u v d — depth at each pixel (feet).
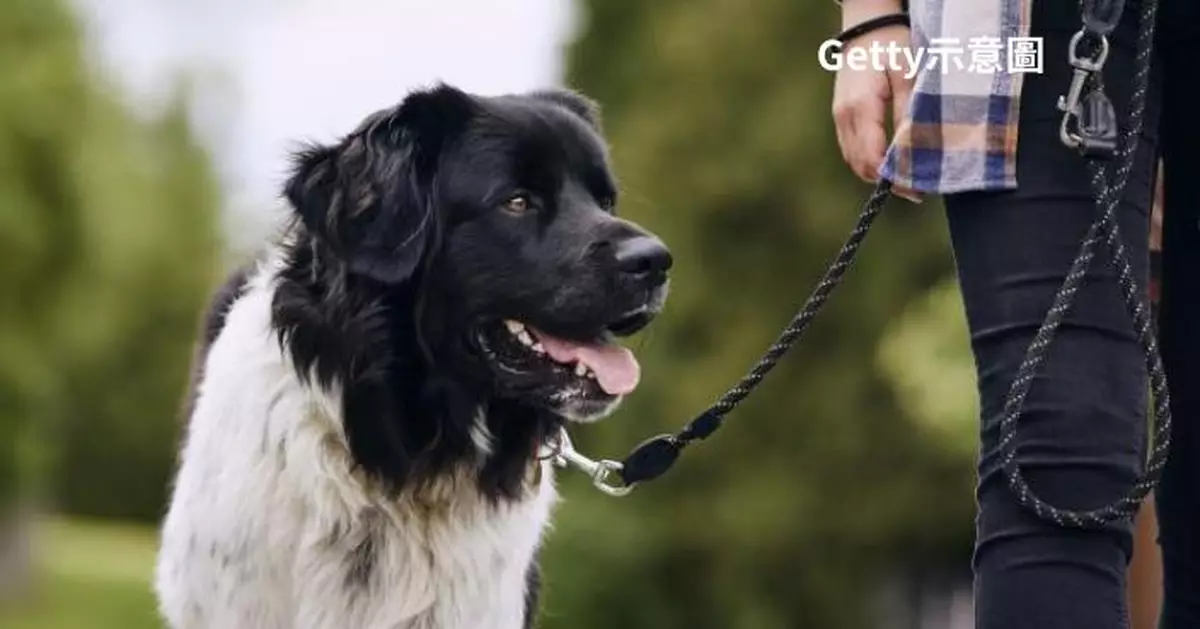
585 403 14.66
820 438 70.13
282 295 14.69
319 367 14.40
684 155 75.46
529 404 14.98
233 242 152.25
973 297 10.77
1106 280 10.36
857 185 71.46
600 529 68.13
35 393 84.07
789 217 72.90
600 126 16.70
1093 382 10.23
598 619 68.23
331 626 14.62
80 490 169.37
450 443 14.84
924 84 10.91
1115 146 10.36
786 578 71.36
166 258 150.61
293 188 15.02
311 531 14.42
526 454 15.30
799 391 71.15
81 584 102.68
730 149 74.74
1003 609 10.24
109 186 85.10
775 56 74.79
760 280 73.56
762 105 74.59
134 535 158.51
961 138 10.75
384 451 14.56
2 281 80.89
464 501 14.99
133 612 90.94
